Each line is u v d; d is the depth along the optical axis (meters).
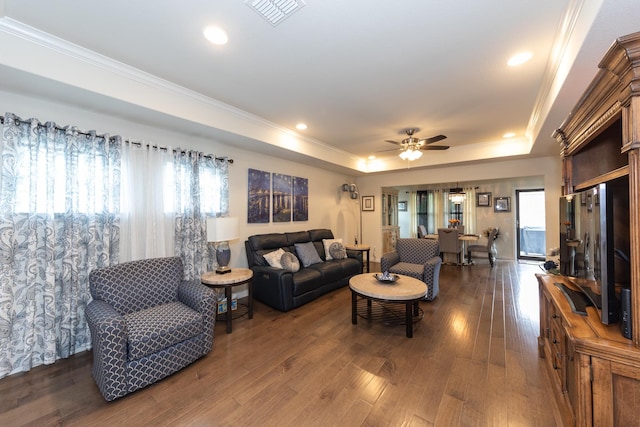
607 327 1.30
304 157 4.75
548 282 2.17
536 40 1.98
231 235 3.27
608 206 1.33
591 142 2.14
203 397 1.86
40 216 2.29
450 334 2.79
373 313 3.40
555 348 1.86
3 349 2.08
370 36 1.94
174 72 2.44
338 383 2.01
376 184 6.89
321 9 1.67
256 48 2.08
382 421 1.64
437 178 6.05
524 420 1.64
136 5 1.63
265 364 2.26
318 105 3.18
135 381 1.88
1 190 2.10
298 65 2.32
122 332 1.83
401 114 3.45
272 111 3.36
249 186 4.27
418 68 2.37
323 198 5.99
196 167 3.41
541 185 6.98
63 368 2.22
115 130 2.79
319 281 3.92
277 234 4.41
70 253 2.40
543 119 2.94
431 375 2.09
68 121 2.49
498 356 2.35
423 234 7.58
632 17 1.38
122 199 2.81
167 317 2.19
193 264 3.38
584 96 1.57
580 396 1.20
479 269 5.92
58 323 2.38
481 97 2.95
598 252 1.40
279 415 1.70
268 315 3.35
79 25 1.81
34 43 1.89
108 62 2.23
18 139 2.19
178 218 3.21
